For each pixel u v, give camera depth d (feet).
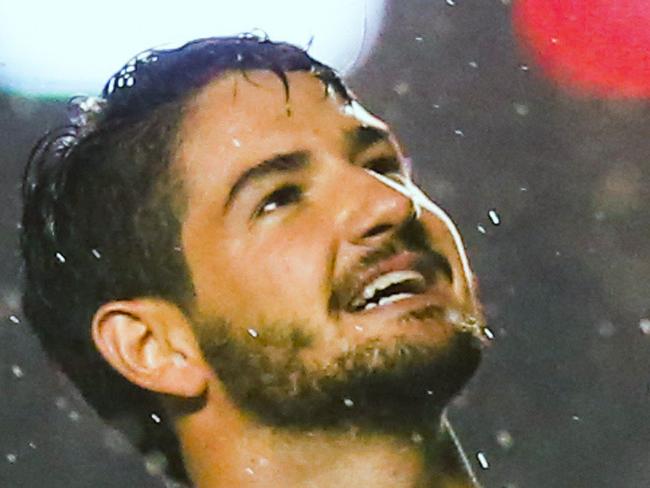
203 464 29.63
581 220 43.88
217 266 28.86
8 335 38.17
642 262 43.14
